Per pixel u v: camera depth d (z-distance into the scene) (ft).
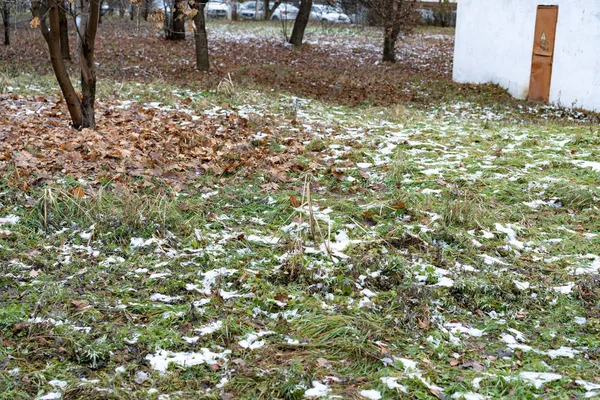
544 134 33.50
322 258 17.97
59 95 39.93
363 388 12.22
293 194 23.11
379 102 47.67
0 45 65.10
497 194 23.39
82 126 30.83
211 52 72.84
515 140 32.01
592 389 12.23
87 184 22.72
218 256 18.08
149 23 93.66
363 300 15.70
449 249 18.88
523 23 51.13
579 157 28.17
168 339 13.76
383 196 23.18
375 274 17.08
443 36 95.86
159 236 19.22
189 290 16.19
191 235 19.43
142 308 15.10
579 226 20.89
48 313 14.67
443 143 31.37
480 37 56.85
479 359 13.48
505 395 12.10
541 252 19.01
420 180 24.77
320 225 20.18
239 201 22.35
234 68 59.62
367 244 18.92
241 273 16.93
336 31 97.30
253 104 41.60
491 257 18.47
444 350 13.69
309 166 26.40
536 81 50.39
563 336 14.53
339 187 24.32
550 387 12.34
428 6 110.52
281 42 83.71
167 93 42.88
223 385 12.29
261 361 13.15
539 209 22.35
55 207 20.29
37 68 51.88
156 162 25.39
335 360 13.25
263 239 19.16
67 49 57.47
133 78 50.57
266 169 25.84
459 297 16.15
